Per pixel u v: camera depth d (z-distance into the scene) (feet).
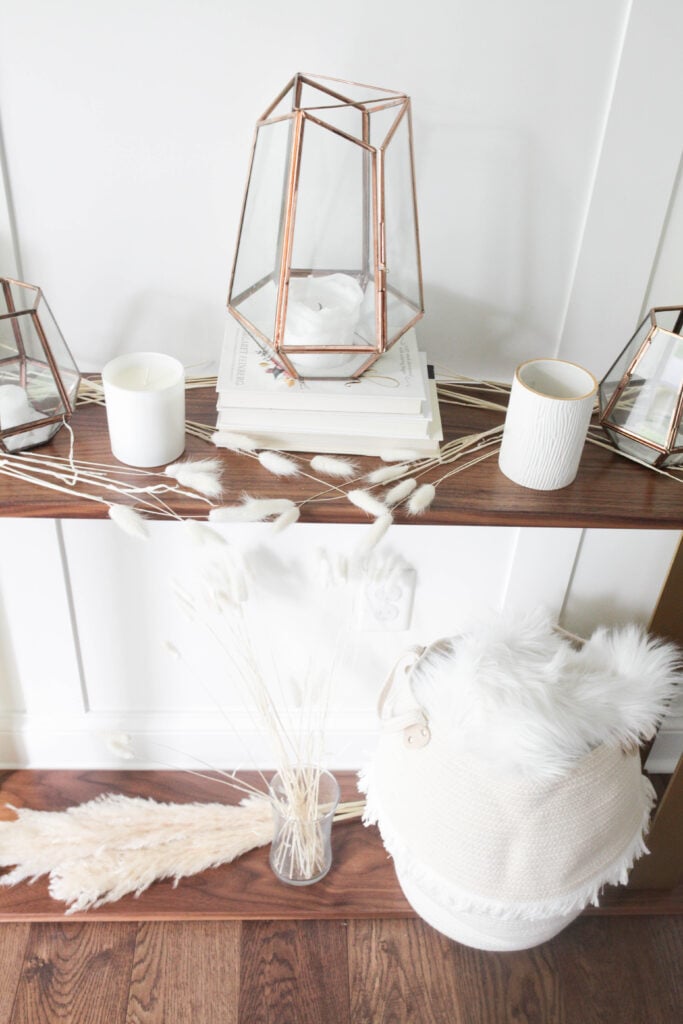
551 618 4.26
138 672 4.83
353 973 4.32
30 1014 4.10
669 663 3.98
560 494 3.63
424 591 4.57
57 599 4.45
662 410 3.63
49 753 5.02
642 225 3.69
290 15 3.26
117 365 3.58
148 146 3.51
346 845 4.81
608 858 3.88
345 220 3.45
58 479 3.54
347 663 4.82
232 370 3.62
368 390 3.55
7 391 3.51
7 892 4.50
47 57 3.31
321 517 3.51
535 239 3.75
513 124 3.49
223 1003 4.18
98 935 4.41
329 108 3.24
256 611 4.61
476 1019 4.17
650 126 3.46
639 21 3.24
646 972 4.40
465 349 4.05
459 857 3.78
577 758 3.74
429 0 3.23
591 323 3.95
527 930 3.94
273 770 5.16
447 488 3.62
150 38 3.28
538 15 3.26
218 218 3.68
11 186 3.57
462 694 3.73
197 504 3.48
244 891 4.57
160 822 4.75
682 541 3.84
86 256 3.75
